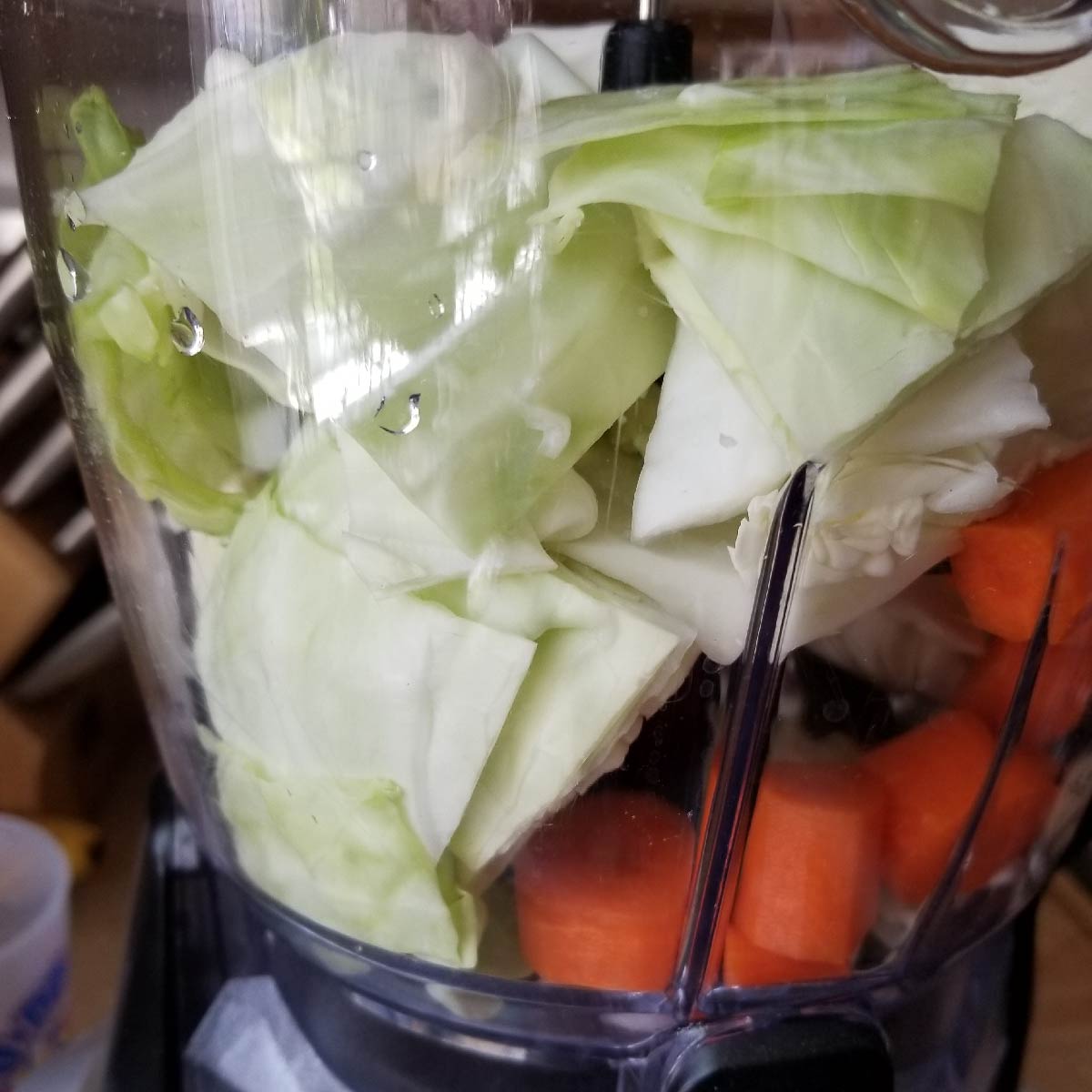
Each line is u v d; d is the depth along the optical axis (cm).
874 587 17
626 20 20
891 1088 19
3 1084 27
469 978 20
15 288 33
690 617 16
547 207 15
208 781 22
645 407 15
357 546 16
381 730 17
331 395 16
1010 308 14
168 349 17
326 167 15
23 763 34
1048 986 30
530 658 16
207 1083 22
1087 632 19
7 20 19
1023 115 16
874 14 15
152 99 18
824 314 14
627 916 19
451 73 16
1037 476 16
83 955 32
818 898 19
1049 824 22
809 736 18
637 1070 20
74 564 35
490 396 15
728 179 14
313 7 16
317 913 21
